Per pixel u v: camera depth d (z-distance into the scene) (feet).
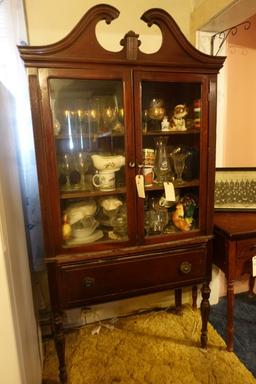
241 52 5.78
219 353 5.00
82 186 4.13
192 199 4.58
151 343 5.30
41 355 4.89
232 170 5.60
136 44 3.61
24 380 3.38
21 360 3.31
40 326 5.38
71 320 5.80
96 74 3.56
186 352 5.05
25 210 4.84
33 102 3.43
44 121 3.52
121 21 5.05
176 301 6.13
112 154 4.04
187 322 5.86
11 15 4.30
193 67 3.89
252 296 6.68
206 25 5.08
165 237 4.32
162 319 5.97
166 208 4.60
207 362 4.82
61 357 4.29
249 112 6.12
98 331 5.64
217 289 6.37
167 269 4.43
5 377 3.17
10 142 3.80
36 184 4.89
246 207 5.49
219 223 4.92
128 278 4.27
